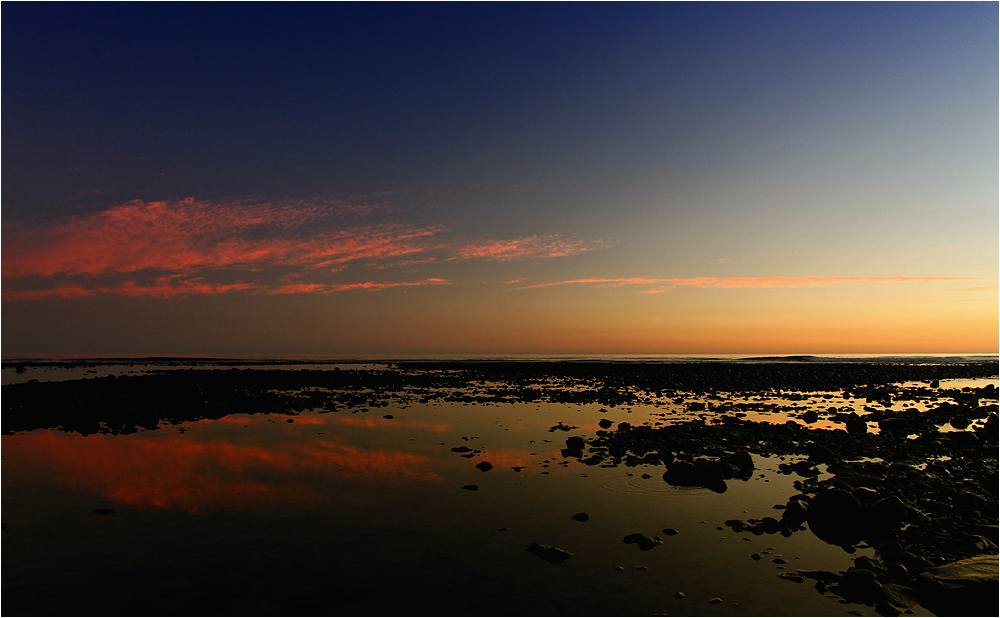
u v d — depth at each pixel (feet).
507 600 19.60
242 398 82.28
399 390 102.17
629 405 79.05
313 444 47.73
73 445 47.16
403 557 23.22
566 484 35.01
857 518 26.68
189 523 27.20
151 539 25.04
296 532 26.04
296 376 136.98
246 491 32.91
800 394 96.89
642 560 23.20
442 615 18.51
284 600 19.44
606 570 22.16
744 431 54.08
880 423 55.77
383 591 20.16
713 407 76.95
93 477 36.01
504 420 63.00
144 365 223.92
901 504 26.68
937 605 19.53
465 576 21.49
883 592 20.11
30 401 75.56
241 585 20.54
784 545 25.00
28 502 30.50
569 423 61.00
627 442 48.32
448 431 54.95
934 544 25.13
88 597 19.56
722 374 145.79
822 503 28.04
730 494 32.99
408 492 32.91
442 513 29.01
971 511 29.60
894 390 106.22
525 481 35.68
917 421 60.03
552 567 22.39
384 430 55.42
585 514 28.55
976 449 45.47
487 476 36.91
